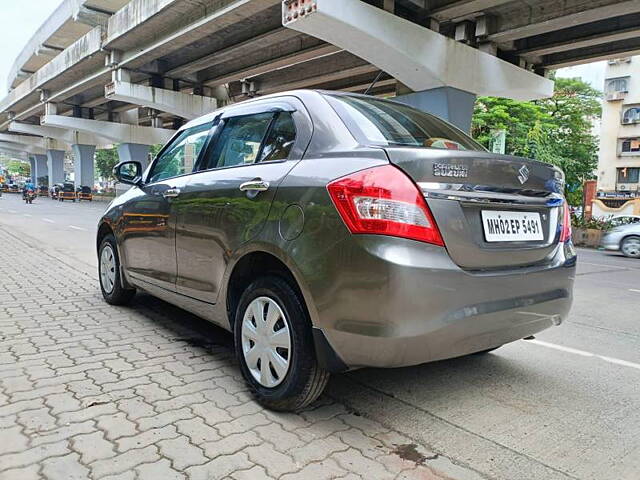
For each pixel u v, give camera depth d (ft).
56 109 111.55
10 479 6.61
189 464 7.13
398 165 7.55
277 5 51.60
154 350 12.03
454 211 7.78
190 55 73.00
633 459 7.79
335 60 65.41
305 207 8.20
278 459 7.37
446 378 11.00
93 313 15.24
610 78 124.57
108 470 6.90
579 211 90.53
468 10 43.55
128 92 75.61
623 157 123.54
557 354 13.14
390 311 7.22
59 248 31.55
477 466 7.45
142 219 13.48
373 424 8.68
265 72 72.49
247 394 9.64
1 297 17.13
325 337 7.91
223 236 9.94
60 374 10.30
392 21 40.86
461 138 11.09
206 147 11.98
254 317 9.30
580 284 26.89
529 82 52.49
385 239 7.29
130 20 63.31
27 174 346.54
